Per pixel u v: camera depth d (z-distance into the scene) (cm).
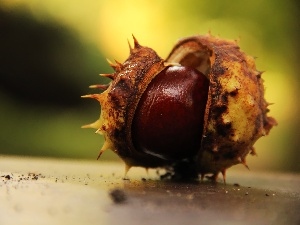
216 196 13
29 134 41
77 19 45
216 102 15
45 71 43
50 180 15
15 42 43
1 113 42
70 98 45
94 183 15
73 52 44
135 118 16
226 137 15
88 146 41
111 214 10
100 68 45
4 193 12
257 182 20
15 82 43
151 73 16
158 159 17
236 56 16
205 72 18
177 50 19
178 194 13
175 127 16
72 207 11
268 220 11
